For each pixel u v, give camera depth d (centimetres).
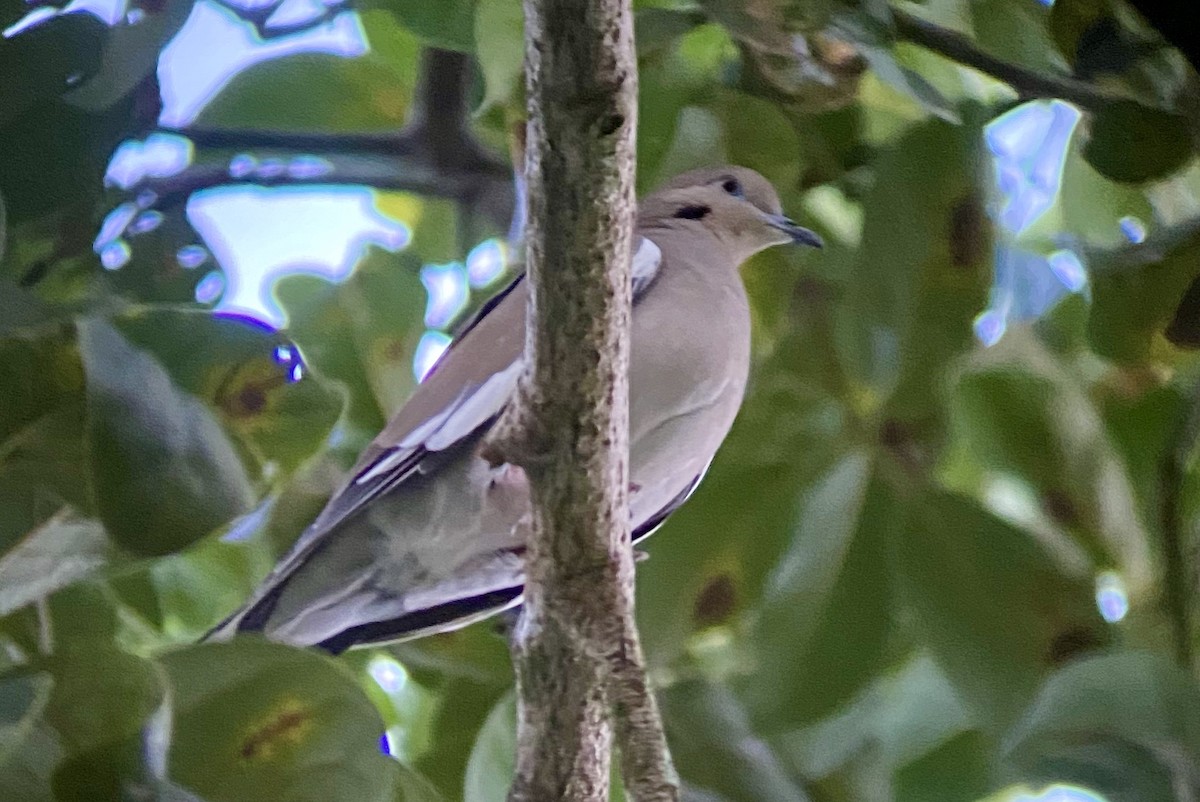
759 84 805
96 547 575
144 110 773
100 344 562
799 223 961
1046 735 612
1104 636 725
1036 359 805
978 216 727
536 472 563
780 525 800
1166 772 603
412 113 987
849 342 714
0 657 655
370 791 608
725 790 735
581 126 474
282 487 622
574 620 593
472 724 853
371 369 910
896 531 739
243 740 605
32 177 665
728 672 887
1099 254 737
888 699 857
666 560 795
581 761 611
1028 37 774
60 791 558
